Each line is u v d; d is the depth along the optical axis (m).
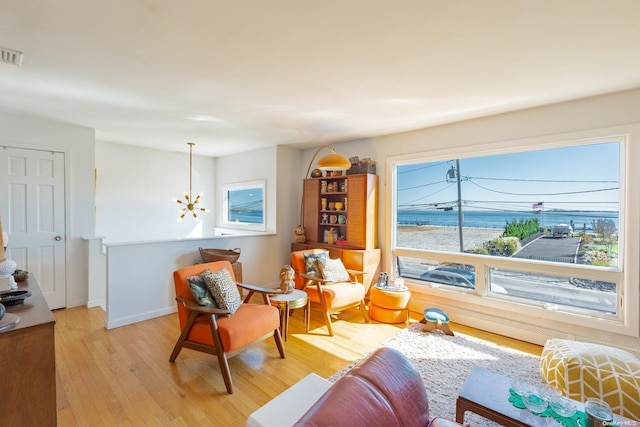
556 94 2.72
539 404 1.50
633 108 2.61
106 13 1.60
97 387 2.23
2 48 1.96
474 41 1.87
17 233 3.55
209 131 4.18
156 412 1.98
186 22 1.69
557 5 1.52
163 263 3.69
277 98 2.86
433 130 3.84
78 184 3.96
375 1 1.50
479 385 1.72
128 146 5.29
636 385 1.80
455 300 3.65
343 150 4.79
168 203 5.82
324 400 1.07
